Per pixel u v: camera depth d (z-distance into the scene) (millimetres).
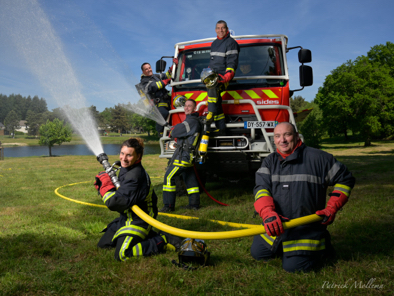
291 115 5262
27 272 2471
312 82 5309
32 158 22531
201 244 2566
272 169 2432
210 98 4746
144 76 5949
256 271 2387
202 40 5777
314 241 2312
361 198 5012
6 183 8703
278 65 5426
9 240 3312
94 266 2547
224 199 5633
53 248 3082
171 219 4125
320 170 2344
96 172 11938
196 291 2088
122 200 2590
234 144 5059
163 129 6254
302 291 2107
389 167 9961
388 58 39625
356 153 21094
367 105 33250
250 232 2324
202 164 5078
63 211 4773
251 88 5281
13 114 128500
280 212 2389
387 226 3477
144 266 2516
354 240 3051
